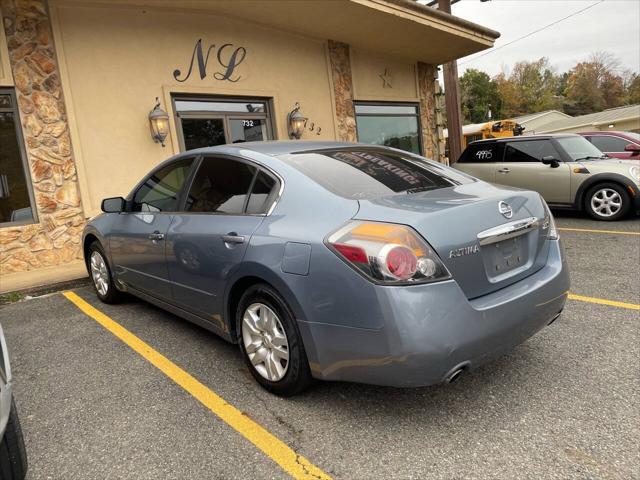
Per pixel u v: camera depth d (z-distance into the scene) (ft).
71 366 10.96
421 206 7.64
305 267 7.71
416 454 7.19
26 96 20.06
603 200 25.84
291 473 6.94
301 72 29.81
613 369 9.36
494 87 212.64
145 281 12.50
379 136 35.86
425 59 37.65
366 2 25.54
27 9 19.84
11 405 6.57
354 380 7.57
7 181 20.17
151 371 10.45
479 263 7.61
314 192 8.41
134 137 22.98
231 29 26.18
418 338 6.73
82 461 7.47
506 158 29.35
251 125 27.99
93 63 21.68
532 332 8.34
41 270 20.44
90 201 21.76
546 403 8.34
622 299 13.32
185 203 11.18
